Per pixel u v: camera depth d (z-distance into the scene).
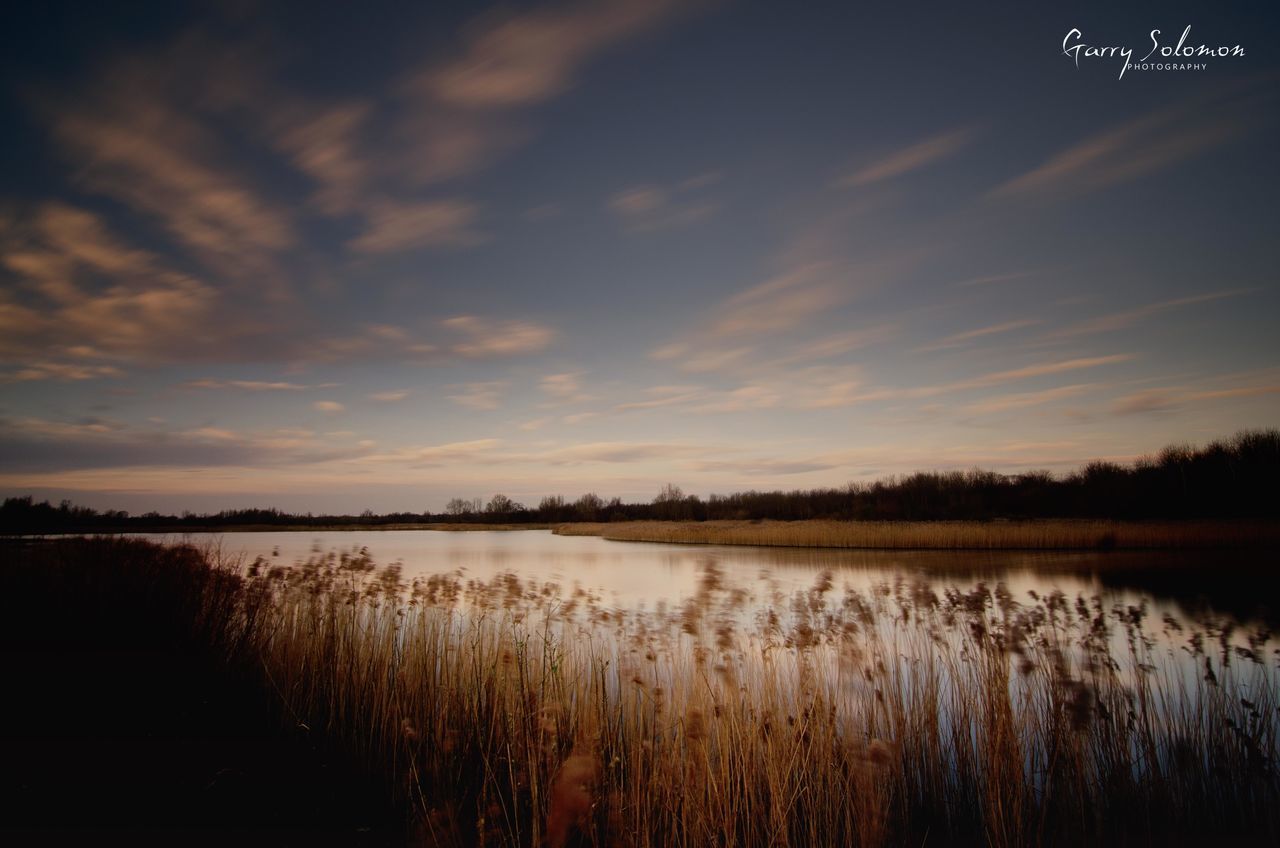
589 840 5.51
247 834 5.24
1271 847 5.29
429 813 5.84
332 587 9.32
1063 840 5.48
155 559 10.60
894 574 23.12
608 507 101.69
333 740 7.38
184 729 7.24
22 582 9.35
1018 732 6.39
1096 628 7.50
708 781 5.56
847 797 5.54
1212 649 10.77
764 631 7.61
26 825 5.15
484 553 37.44
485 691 7.78
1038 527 36.81
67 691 7.69
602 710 6.85
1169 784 5.96
